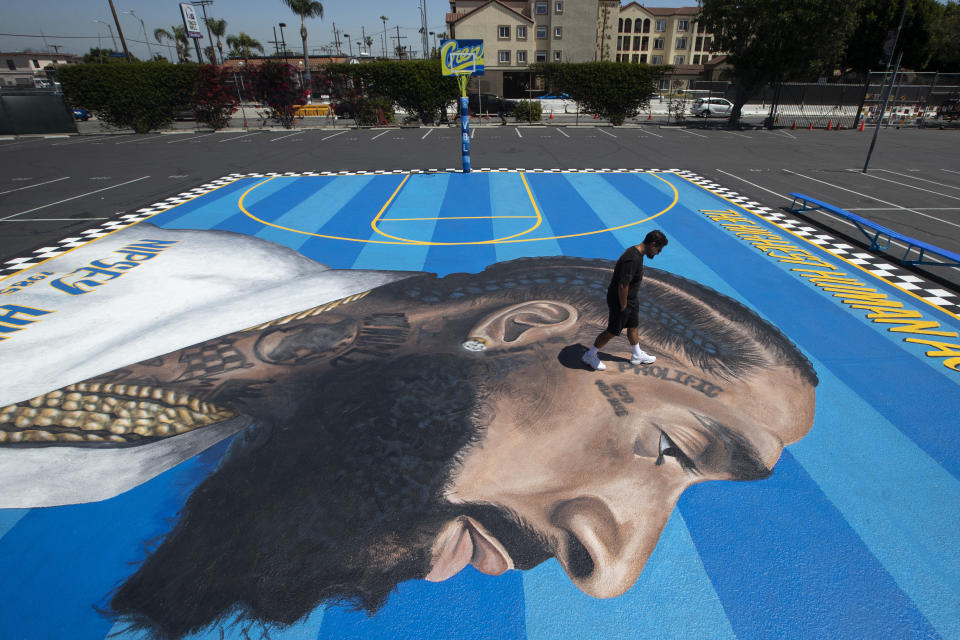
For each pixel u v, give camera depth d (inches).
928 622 129.3
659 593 136.2
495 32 2092.8
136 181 625.0
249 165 721.0
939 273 343.3
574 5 2142.0
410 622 129.0
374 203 512.4
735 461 178.5
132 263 363.9
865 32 1643.7
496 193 547.2
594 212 477.7
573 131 1152.8
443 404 203.2
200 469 173.8
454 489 164.7
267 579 138.7
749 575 140.8
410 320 273.3
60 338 262.2
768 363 236.7
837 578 140.1
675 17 2817.4
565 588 137.2
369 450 179.6
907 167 712.4
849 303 298.0
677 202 514.6
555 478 169.5
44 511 159.6
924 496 165.9
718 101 1544.0
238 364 233.8
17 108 1141.1
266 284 326.0
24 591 136.9
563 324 267.3
